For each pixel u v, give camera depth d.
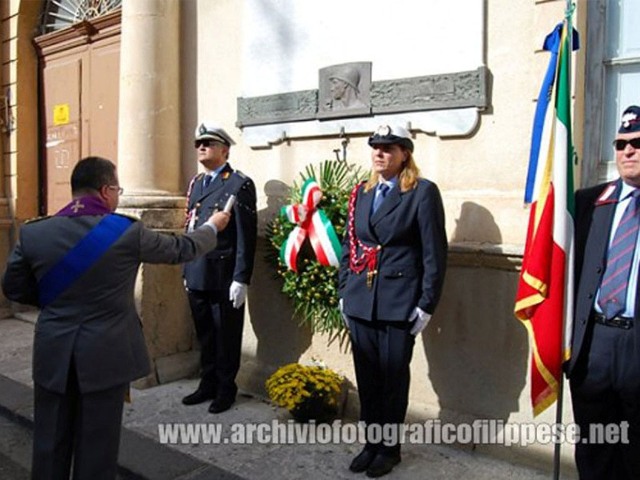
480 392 3.26
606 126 3.05
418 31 3.41
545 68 3.00
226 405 3.85
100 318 2.44
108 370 2.43
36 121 6.47
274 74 4.05
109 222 2.46
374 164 3.01
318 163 3.88
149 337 4.33
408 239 2.97
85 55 5.78
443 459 3.17
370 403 3.10
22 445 3.62
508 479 2.96
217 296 3.82
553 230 2.47
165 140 4.54
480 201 3.21
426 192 2.91
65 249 2.40
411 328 2.98
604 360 2.26
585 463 2.38
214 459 3.21
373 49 3.59
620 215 2.31
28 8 6.26
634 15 2.96
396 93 3.48
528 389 3.10
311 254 3.67
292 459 3.20
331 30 3.77
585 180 3.08
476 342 3.26
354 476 3.01
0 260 6.48
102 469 2.46
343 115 3.70
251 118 4.16
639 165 2.19
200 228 2.84
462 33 3.24
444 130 3.32
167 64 4.53
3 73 6.54
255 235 3.79
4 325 6.22
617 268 2.25
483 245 3.16
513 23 3.11
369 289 2.99
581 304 2.34
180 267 4.51
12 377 4.54
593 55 3.05
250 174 4.25
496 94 3.18
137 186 4.50
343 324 3.56
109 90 5.50
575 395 2.39
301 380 3.56
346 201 3.50
